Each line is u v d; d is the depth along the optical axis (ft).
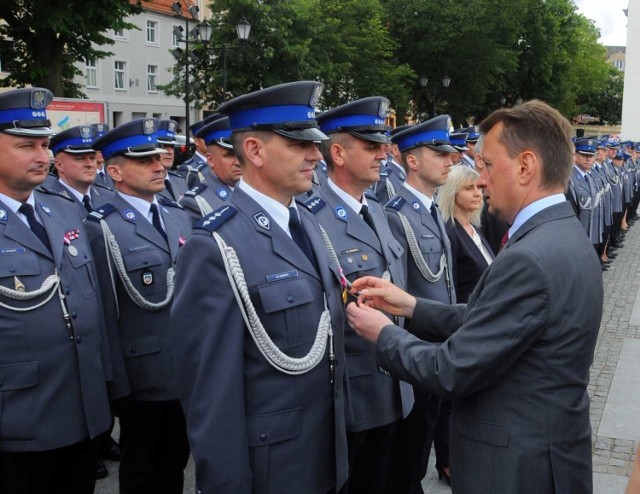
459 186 14.14
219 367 7.48
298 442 7.95
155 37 130.41
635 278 33.78
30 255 9.96
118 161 12.62
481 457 6.94
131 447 12.26
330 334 8.25
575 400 6.75
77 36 67.56
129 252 12.25
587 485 6.94
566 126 7.06
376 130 10.44
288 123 7.77
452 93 109.70
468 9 99.09
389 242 11.02
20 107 9.80
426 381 7.10
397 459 11.88
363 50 86.58
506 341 6.57
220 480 7.37
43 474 10.19
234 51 74.08
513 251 6.71
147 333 12.24
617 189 41.47
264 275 7.79
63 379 10.08
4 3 61.46
